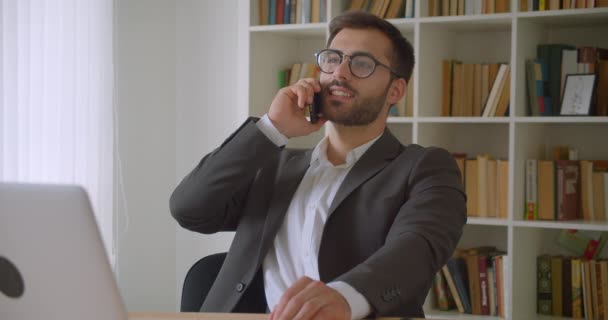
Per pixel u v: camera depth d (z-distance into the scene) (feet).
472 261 11.10
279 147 6.87
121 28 13.66
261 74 12.44
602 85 10.72
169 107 14.06
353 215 6.47
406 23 11.23
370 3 11.71
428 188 6.26
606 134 11.27
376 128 6.88
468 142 12.17
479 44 12.03
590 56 10.80
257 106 12.39
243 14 12.21
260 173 7.18
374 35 6.79
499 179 11.05
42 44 11.03
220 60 13.75
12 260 3.59
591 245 11.16
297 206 6.85
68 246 3.48
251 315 4.97
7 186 3.54
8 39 10.45
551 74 11.00
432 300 11.46
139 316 4.93
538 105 10.87
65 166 11.57
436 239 5.72
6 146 10.48
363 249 6.35
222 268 6.98
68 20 11.56
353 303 4.70
